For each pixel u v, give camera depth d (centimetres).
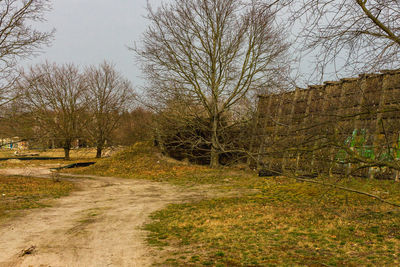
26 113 2391
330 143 565
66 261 752
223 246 845
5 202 1611
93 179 2812
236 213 1250
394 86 609
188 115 3002
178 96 2859
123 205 1591
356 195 1330
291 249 780
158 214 1344
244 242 870
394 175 1529
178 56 2867
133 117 4491
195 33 2847
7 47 2092
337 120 579
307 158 658
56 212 1405
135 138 4253
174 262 734
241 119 2289
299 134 644
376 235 826
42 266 718
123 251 833
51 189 2131
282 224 1030
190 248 848
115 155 3769
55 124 4447
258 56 2653
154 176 2834
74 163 4147
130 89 4825
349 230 895
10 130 2453
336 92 766
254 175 2311
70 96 4666
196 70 2875
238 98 2692
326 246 778
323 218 1049
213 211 1323
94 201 1728
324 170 693
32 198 1770
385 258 654
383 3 483
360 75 509
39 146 2947
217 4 2780
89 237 980
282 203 1369
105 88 4862
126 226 1134
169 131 3141
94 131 4962
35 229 1086
